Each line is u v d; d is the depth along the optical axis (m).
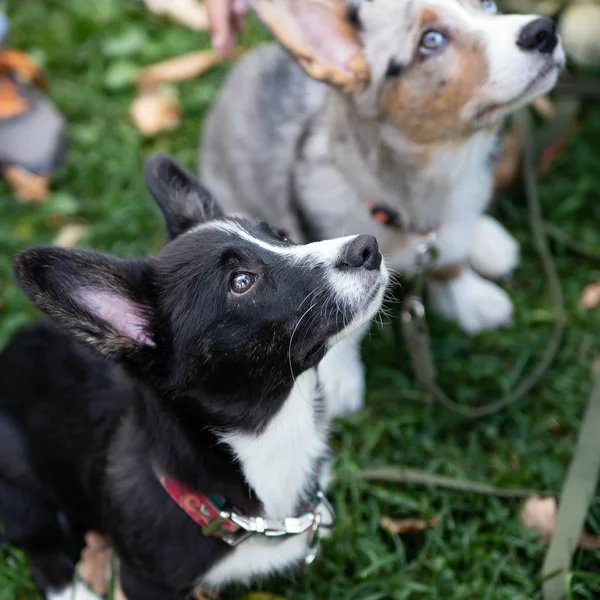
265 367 0.87
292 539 0.93
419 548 1.00
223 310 0.86
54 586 0.98
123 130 1.31
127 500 0.89
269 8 1.01
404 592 0.96
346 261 0.86
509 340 1.12
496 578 0.96
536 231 1.16
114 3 1.43
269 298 0.86
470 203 1.09
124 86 1.36
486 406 1.09
